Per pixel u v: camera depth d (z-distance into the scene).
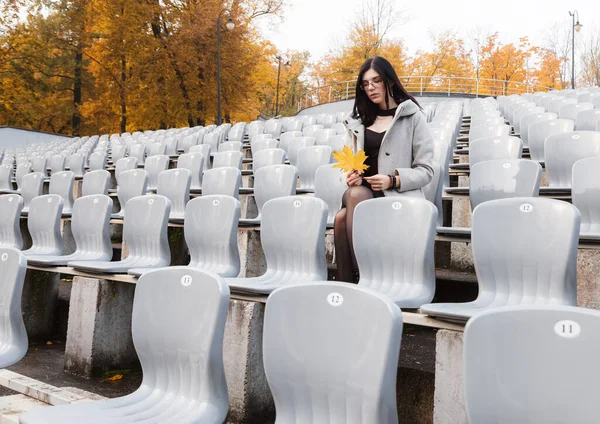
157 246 4.88
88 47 36.84
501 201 3.31
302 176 7.62
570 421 1.58
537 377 1.63
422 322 2.97
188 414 2.39
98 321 4.46
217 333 2.39
